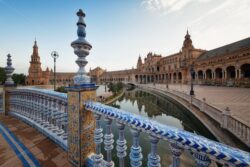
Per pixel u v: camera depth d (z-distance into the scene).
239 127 6.98
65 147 3.23
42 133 4.20
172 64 73.94
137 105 27.95
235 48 41.81
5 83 6.43
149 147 7.94
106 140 2.16
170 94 28.23
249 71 35.69
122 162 1.99
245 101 14.21
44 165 2.70
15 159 2.90
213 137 8.66
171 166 1.38
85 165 2.62
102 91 49.78
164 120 17.25
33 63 63.91
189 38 62.16
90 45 2.70
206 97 17.23
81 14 2.58
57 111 3.64
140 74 84.19
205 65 46.78
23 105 5.52
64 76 92.00
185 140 1.19
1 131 4.39
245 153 1.01
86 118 2.65
